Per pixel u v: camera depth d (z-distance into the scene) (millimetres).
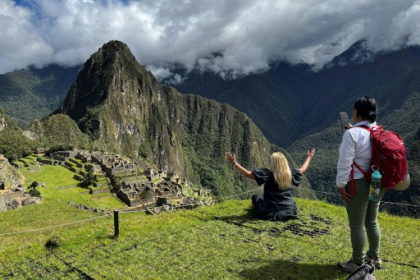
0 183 37594
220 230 7871
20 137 118438
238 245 6965
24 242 8539
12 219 18094
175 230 7992
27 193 36219
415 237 7559
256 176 8320
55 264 6391
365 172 5152
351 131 5238
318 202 11086
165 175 88938
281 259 6289
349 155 5164
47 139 141625
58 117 157250
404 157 4832
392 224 8648
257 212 8781
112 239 7641
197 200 53344
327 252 6543
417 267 5992
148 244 7172
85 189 56594
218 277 5656
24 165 70438
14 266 6422
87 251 6977
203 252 6668
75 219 18156
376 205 5559
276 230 7809
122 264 6266
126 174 65688
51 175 63969
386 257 6453
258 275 5684
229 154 8133
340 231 7766
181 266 6098
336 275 5637
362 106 5402
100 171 67812
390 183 4852
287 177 8281
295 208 8711
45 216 19094
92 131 183375
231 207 9977
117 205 49469
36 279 5801
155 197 52781
